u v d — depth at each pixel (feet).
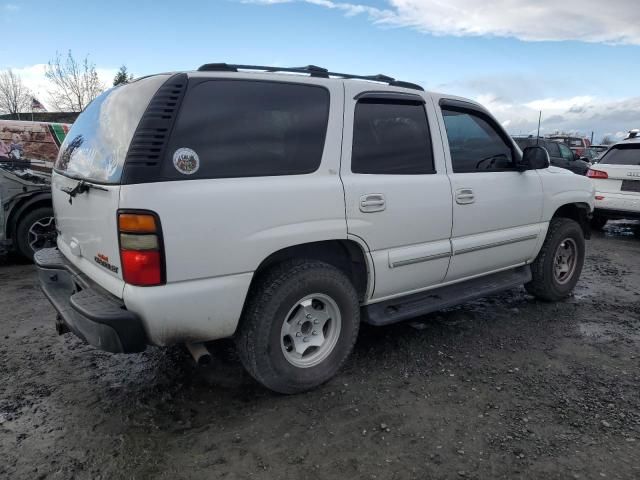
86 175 9.50
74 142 11.21
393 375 11.28
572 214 17.25
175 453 8.52
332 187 10.04
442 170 12.28
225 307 8.96
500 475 8.01
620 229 32.73
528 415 9.70
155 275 8.18
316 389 10.63
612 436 9.04
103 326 8.20
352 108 10.71
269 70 10.23
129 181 8.05
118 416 9.64
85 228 9.52
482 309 15.76
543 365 11.87
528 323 14.56
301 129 9.97
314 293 10.13
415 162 11.78
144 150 8.18
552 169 15.98
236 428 9.23
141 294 8.17
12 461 8.27
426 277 12.22
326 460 8.35
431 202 11.79
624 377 11.30
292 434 9.05
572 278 16.76
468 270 13.28
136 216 7.98
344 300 10.57
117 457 8.40
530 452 8.57
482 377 11.23
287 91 9.94
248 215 8.97
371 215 10.67
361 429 9.22
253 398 10.30
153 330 8.39
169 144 8.38
